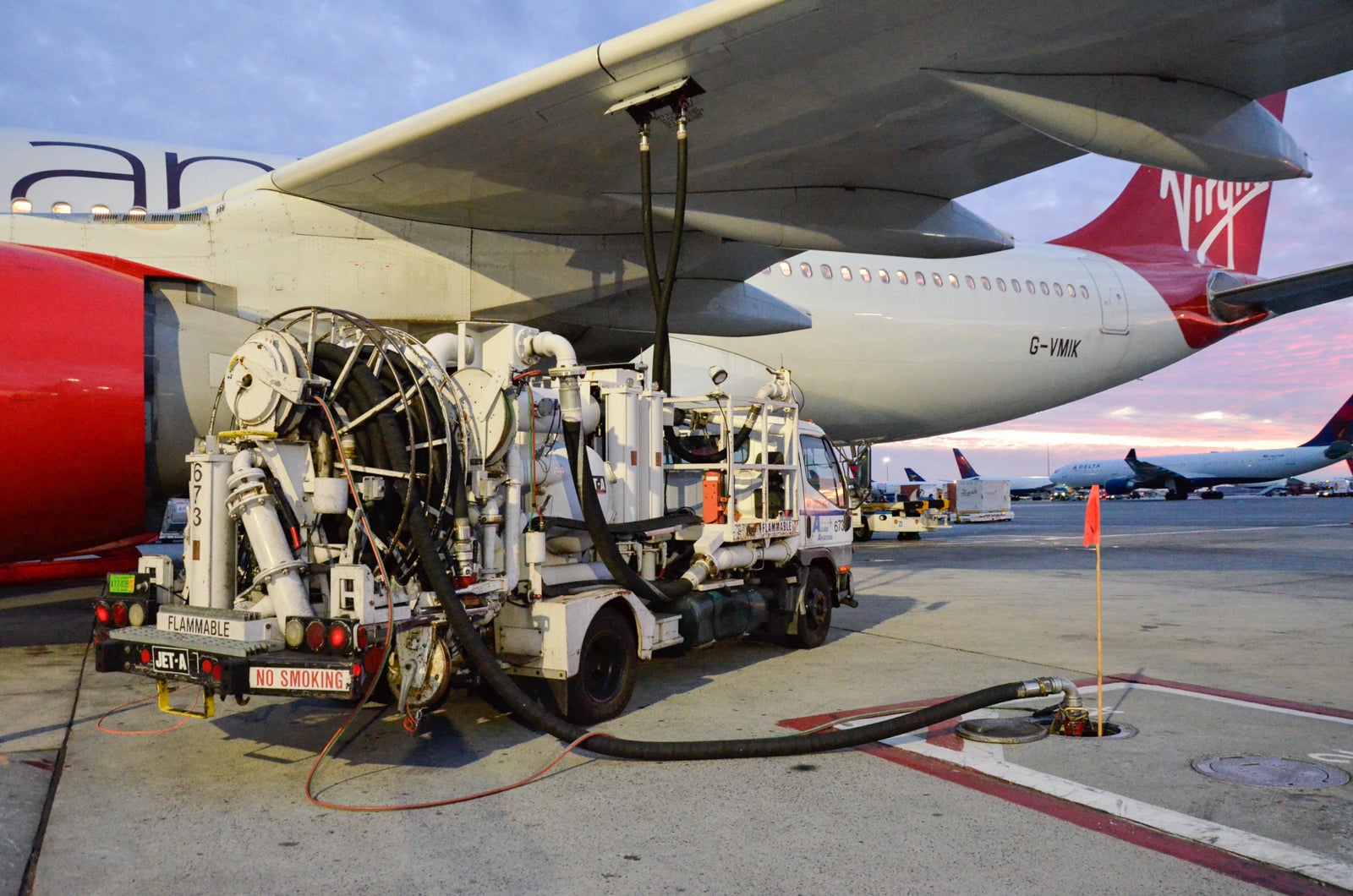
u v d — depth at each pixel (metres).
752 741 4.64
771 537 7.21
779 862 3.34
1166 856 3.39
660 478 6.81
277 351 4.68
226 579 4.71
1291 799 4.03
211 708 4.43
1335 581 13.80
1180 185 23.41
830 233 9.70
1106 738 5.06
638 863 3.34
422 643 4.45
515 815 3.86
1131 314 20.45
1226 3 6.34
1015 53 6.93
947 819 3.79
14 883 3.14
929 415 18.80
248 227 8.65
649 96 7.22
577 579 5.98
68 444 6.76
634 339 12.91
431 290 9.48
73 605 10.55
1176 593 12.14
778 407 7.39
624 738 5.11
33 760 4.61
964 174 9.29
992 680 6.68
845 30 6.54
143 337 7.17
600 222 9.68
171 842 3.54
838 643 8.29
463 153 8.02
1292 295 20.55
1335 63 7.31
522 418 5.39
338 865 3.32
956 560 17.53
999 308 18.44
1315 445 74.00
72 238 8.02
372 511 4.76
